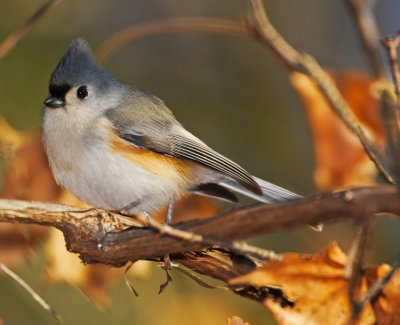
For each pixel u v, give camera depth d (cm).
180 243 299
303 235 318
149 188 309
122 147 309
